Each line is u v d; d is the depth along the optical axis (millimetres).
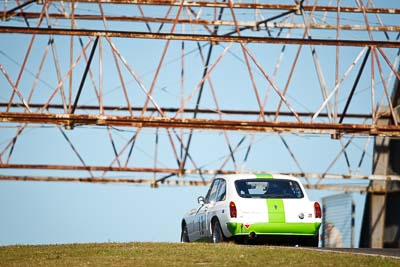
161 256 64250
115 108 163375
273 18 142125
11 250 71438
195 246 70000
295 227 77375
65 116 113812
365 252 68188
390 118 160000
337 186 152750
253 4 136625
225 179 80438
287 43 110812
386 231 156875
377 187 156750
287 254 63625
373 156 159750
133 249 68812
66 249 70875
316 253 64438
